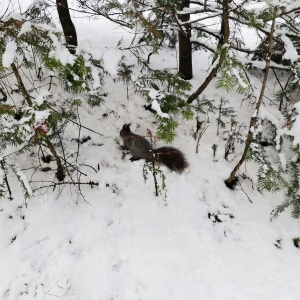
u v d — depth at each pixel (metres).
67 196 1.25
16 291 1.03
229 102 1.58
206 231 1.16
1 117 1.08
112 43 2.02
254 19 0.97
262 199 1.28
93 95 1.16
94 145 1.42
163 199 1.23
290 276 1.04
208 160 1.38
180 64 1.69
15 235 1.15
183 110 1.09
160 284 1.01
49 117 0.97
